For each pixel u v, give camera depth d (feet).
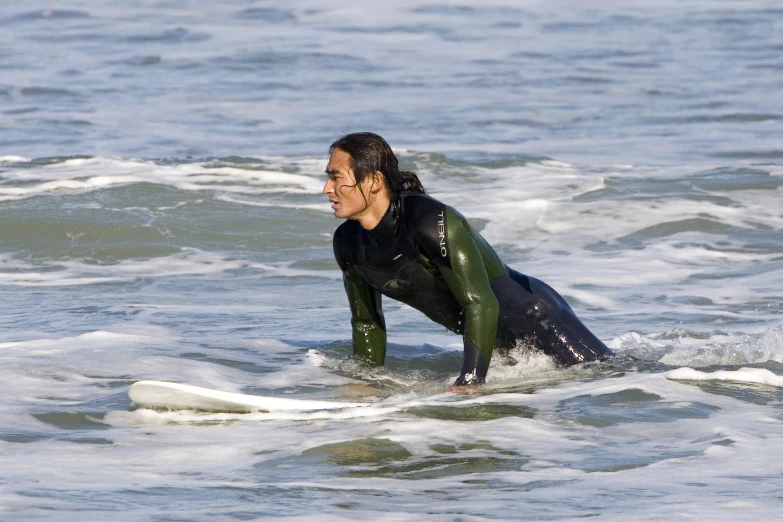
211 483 47.78
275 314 92.38
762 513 43.04
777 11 362.74
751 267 111.75
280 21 336.29
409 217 64.08
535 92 239.30
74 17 343.67
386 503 44.88
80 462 51.47
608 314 91.40
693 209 135.95
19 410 61.52
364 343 72.33
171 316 90.58
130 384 67.92
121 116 209.97
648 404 61.87
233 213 134.82
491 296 65.16
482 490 46.80
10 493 45.68
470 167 163.02
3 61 272.72
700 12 361.51
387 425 57.98
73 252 119.65
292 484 47.67
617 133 196.65
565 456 52.29
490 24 336.49
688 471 49.34
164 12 353.31
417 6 362.74
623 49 298.15
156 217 131.95
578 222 131.85
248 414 60.64
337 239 67.87
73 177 149.07
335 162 63.52
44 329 84.53
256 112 215.92
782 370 70.38
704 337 81.46
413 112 216.54
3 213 130.62
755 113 213.25
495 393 64.59
